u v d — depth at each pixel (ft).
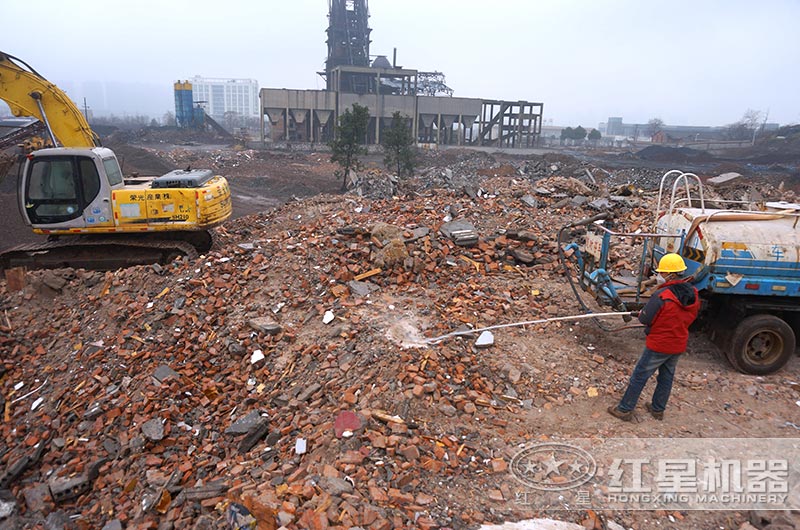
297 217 43.06
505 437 16.34
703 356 21.66
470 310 23.81
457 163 169.58
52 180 34.83
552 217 35.76
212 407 20.93
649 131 602.85
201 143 269.64
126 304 27.32
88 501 18.22
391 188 80.59
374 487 13.96
